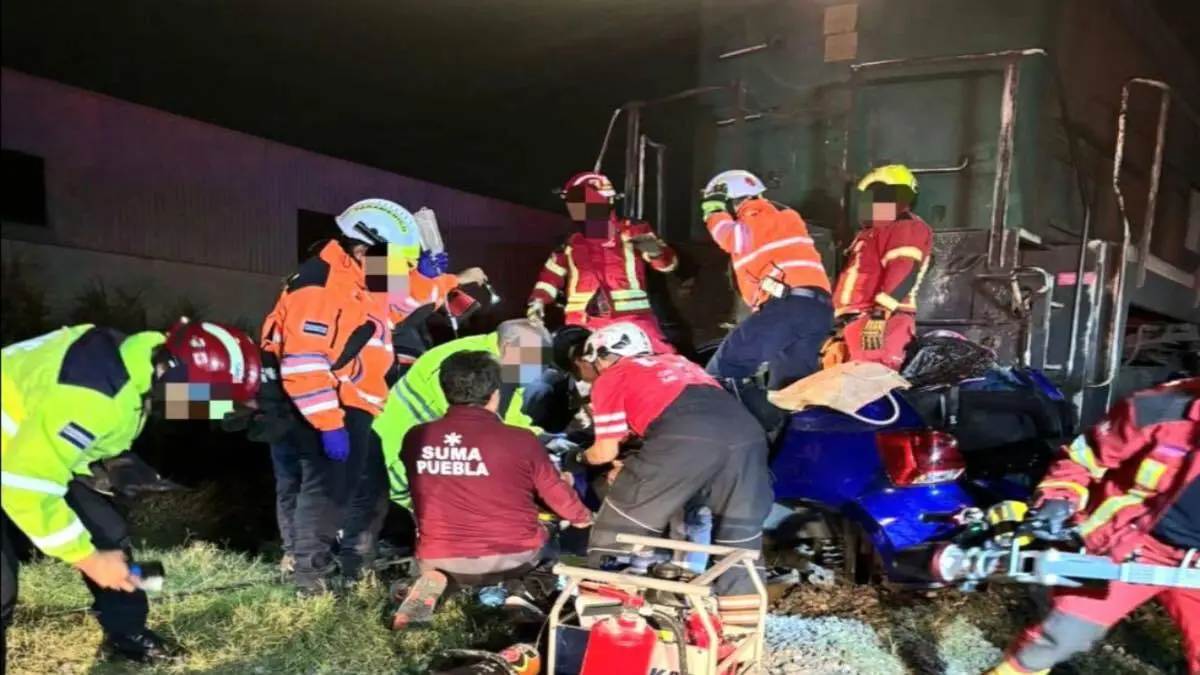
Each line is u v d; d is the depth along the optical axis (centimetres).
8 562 234
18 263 457
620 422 312
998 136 520
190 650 323
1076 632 257
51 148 466
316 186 653
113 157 504
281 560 424
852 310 457
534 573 338
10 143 447
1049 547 261
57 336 238
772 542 411
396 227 359
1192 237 862
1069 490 256
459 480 312
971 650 332
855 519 352
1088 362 462
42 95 457
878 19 550
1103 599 253
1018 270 466
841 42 560
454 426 314
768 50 582
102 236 503
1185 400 238
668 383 303
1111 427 250
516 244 813
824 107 567
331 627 343
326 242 355
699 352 528
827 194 572
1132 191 705
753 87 590
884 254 431
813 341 422
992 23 523
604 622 249
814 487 364
